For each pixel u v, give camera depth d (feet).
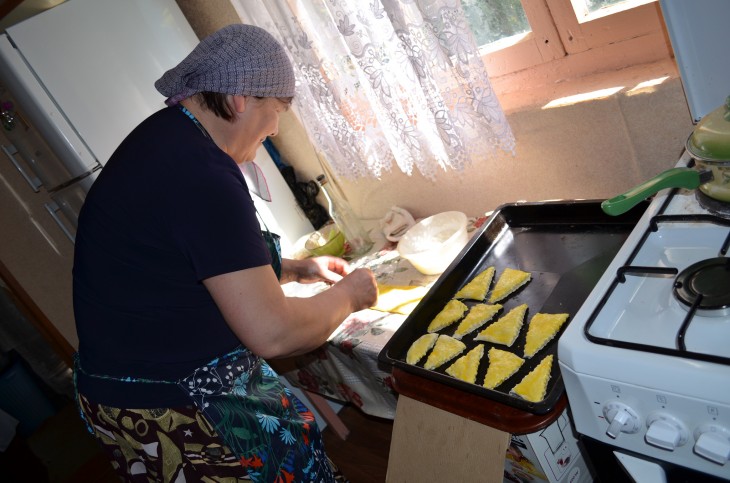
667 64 3.75
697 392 1.92
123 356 3.34
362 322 4.31
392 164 5.49
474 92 3.86
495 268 3.96
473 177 4.93
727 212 2.58
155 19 5.47
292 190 6.41
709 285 2.25
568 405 2.72
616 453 2.39
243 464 3.44
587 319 2.42
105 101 5.24
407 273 4.74
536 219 4.07
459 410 3.03
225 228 2.91
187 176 2.96
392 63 4.20
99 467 8.88
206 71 3.04
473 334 3.55
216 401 3.38
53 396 11.16
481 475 2.92
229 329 3.45
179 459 3.43
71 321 9.61
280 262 4.31
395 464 3.41
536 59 4.42
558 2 4.03
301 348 3.32
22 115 5.49
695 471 2.11
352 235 5.45
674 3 2.77
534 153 4.42
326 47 4.48
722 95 2.99
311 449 3.82
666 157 3.83
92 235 3.22
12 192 8.78
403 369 3.33
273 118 3.44
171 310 3.23
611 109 3.82
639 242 2.72
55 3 5.25
